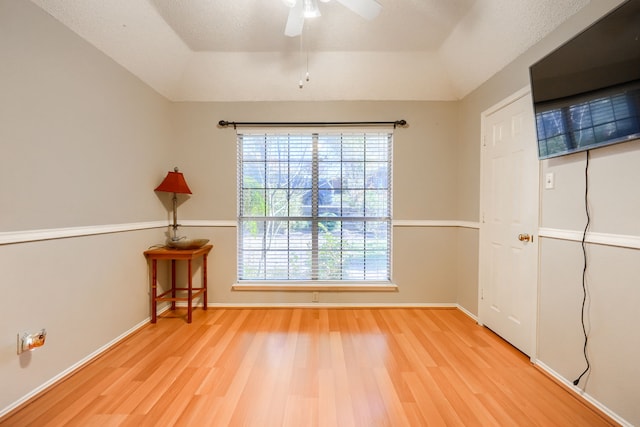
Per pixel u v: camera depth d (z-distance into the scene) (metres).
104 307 2.04
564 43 1.55
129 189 2.30
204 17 2.11
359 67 2.67
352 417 1.40
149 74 2.45
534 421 1.39
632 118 1.24
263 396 1.56
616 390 1.38
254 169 3.00
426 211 2.95
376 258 3.03
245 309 2.91
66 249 1.74
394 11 2.05
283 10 2.04
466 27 2.17
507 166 2.19
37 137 1.56
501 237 2.26
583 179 1.55
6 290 1.42
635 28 1.20
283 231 3.02
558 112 1.62
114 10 1.84
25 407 1.46
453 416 1.41
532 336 1.91
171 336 2.28
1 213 1.39
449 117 2.93
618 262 1.37
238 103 2.92
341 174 2.99
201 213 2.94
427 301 2.96
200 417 1.40
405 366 1.86
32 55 1.53
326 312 2.83
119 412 1.43
